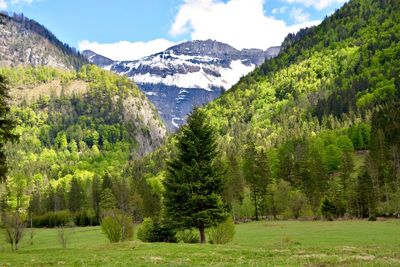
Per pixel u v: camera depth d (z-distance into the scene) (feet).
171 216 149.89
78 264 93.86
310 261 88.02
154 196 444.55
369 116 650.84
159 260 95.55
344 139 552.82
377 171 385.70
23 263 98.89
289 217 351.87
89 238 267.18
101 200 421.18
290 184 431.84
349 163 428.56
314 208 366.63
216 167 151.53
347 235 185.26
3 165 109.50
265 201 375.25
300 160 476.95
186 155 151.74
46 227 458.09
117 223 180.65
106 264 91.25
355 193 331.57
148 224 168.35
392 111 483.10
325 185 394.11
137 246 131.23
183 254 106.11
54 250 134.00
